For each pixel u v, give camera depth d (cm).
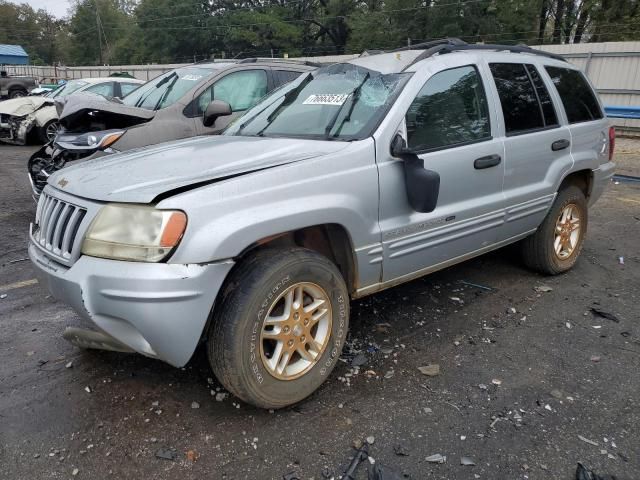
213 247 242
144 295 234
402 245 327
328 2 4697
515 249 512
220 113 491
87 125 650
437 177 305
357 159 300
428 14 3541
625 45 1769
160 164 296
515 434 266
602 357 341
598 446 257
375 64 372
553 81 456
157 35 5369
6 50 5569
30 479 235
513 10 3378
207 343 267
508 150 391
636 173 1001
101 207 255
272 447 256
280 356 276
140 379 312
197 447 255
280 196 267
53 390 300
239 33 4706
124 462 246
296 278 273
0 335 365
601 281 473
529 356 342
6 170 1027
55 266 269
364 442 260
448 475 238
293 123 358
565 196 459
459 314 402
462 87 371
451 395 298
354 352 343
